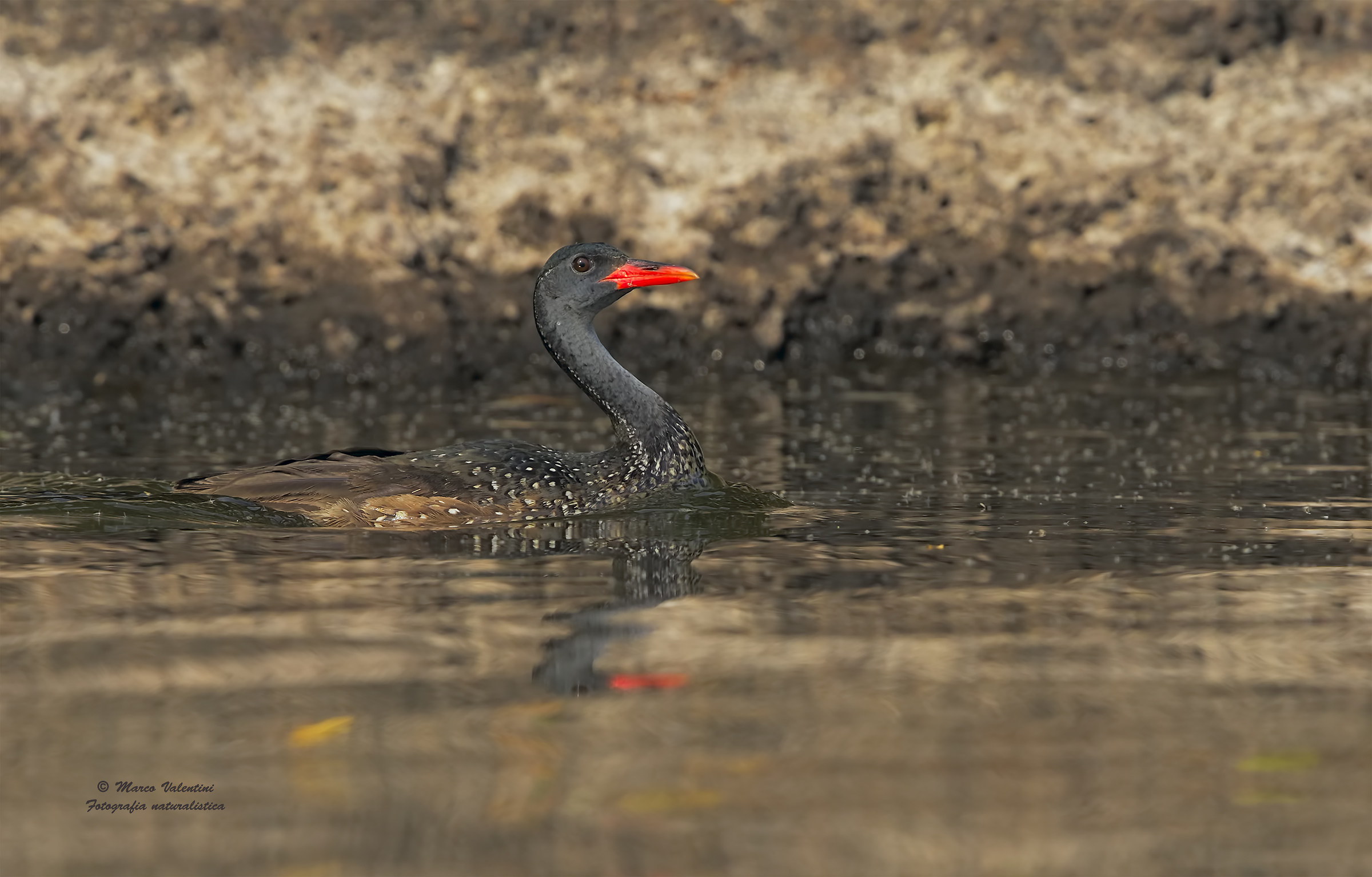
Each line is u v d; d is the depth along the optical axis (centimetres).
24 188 1966
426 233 1988
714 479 1277
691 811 605
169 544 1038
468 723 695
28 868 560
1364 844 576
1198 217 2014
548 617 859
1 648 800
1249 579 941
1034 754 658
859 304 2019
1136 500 1194
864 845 576
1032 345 2005
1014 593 910
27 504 1141
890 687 741
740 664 776
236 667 771
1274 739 674
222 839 580
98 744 668
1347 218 1986
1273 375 1933
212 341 1928
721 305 1994
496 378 1939
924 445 1465
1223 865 561
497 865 561
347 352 1920
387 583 938
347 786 627
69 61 2012
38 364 1894
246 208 1975
